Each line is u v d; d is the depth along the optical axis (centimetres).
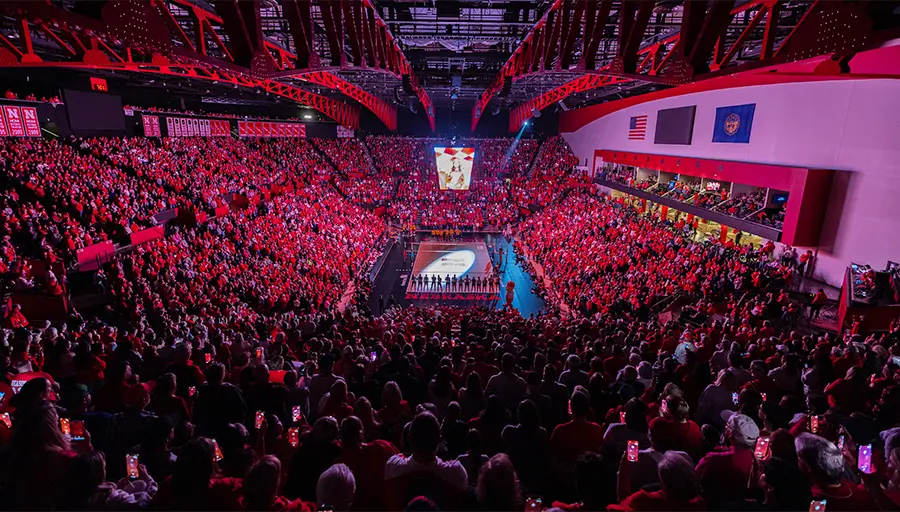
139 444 489
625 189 4172
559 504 393
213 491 347
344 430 427
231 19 947
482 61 3609
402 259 4119
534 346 1104
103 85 3534
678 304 2286
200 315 1855
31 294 1620
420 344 1166
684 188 3422
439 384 703
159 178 3306
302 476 448
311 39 1114
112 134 3644
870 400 657
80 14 668
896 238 1878
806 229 2258
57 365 820
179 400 619
